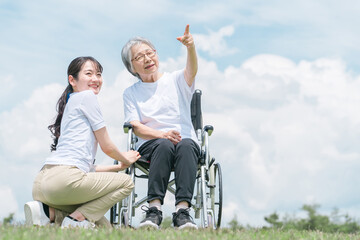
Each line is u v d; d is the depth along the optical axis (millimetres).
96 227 3553
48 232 2963
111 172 3787
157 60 4418
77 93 3795
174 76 4438
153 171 3893
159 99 4363
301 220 16266
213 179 4559
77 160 3609
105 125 3754
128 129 4230
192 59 4207
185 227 3625
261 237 3182
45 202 3676
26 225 3461
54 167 3564
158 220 3771
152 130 4156
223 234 3219
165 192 3936
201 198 4074
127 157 3922
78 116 3715
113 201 3740
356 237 3525
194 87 4398
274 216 15852
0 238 2734
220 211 4363
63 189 3510
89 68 3953
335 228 16562
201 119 4691
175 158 3939
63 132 3727
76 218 3611
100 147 3816
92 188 3609
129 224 3881
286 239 3225
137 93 4449
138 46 4336
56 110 4051
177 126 4273
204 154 4133
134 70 4426
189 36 4137
